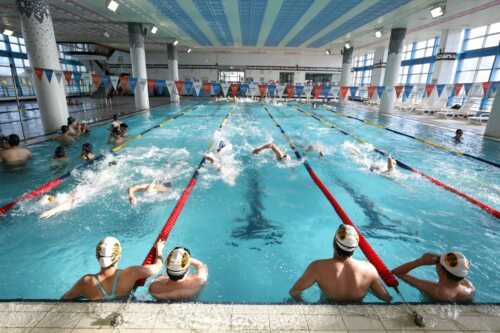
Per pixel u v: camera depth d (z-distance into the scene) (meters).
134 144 5.94
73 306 1.46
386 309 1.48
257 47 17.88
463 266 1.62
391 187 3.87
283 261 2.34
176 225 2.84
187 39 14.41
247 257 2.38
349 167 4.69
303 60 21.91
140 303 1.49
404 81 16.59
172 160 4.85
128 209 3.10
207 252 2.43
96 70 20.23
